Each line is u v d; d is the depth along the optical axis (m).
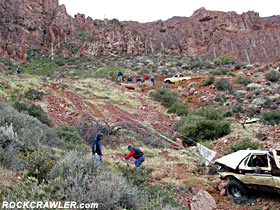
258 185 6.39
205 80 27.48
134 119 18.06
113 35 76.81
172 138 14.78
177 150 12.62
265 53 95.38
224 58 47.88
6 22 74.12
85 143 12.55
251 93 22.70
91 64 54.84
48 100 19.70
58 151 8.61
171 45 110.50
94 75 36.62
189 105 23.09
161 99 24.48
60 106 18.77
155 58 61.62
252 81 26.62
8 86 20.17
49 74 35.19
